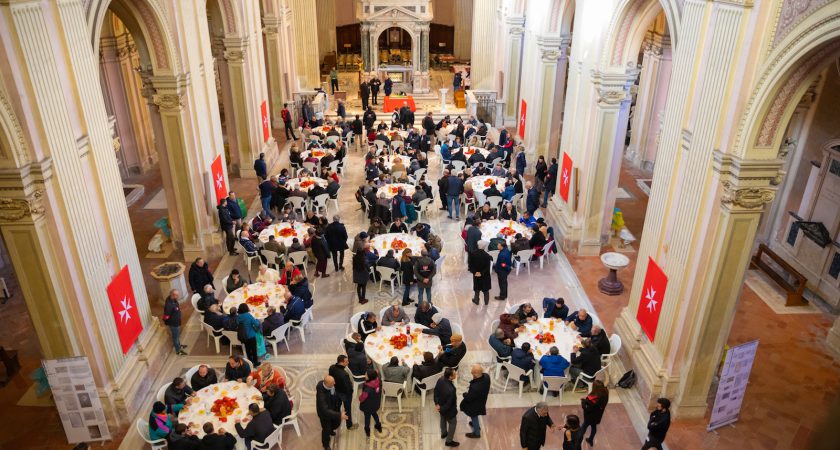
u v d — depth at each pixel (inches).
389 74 1180.5
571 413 409.4
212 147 613.0
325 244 555.2
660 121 779.4
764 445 382.9
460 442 389.4
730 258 351.3
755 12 309.1
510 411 413.7
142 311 443.2
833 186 521.7
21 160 323.0
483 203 673.6
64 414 374.3
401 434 396.8
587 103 569.9
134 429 395.2
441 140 892.6
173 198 578.9
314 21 1066.7
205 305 465.1
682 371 393.4
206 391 384.8
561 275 578.9
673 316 392.2
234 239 604.4
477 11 1048.2
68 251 356.5
